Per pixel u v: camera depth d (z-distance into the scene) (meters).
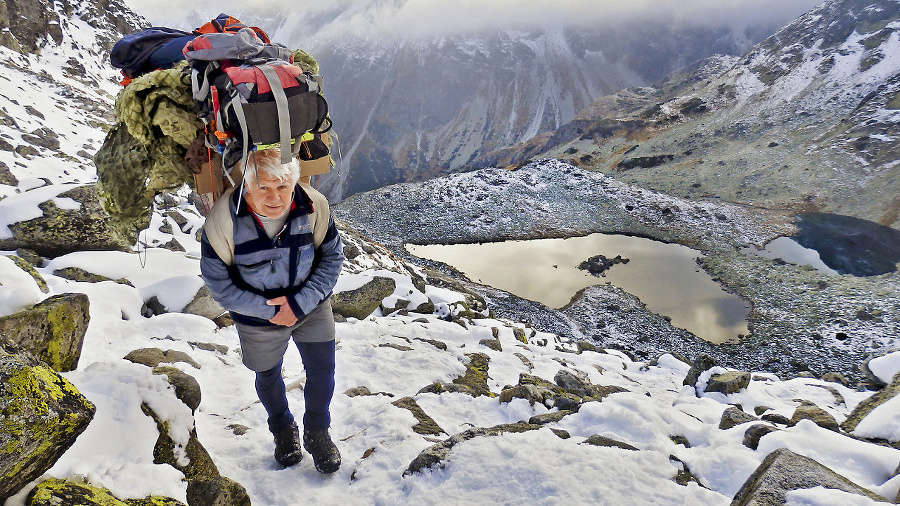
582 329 41.62
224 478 2.36
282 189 2.02
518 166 91.44
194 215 9.38
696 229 70.50
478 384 5.05
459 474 2.58
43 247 6.28
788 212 75.44
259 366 2.55
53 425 1.64
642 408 3.42
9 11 26.67
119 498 1.86
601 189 81.69
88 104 19.36
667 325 43.91
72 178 11.12
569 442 2.80
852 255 61.31
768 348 41.16
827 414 3.95
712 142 106.56
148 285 5.62
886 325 42.12
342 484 2.83
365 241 19.27
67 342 2.53
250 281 2.22
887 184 76.69
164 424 2.32
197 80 1.95
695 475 2.74
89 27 33.03
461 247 63.62
